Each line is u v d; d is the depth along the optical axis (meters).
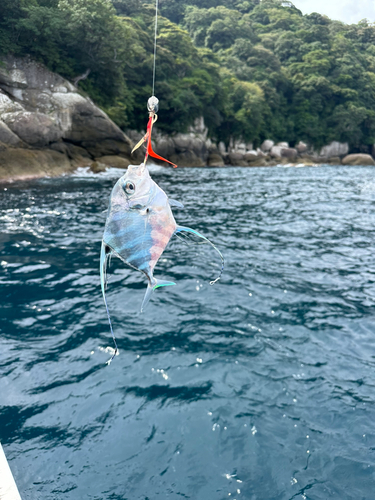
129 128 47.69
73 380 3.80
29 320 5.02
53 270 6.94
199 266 7.37
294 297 5.97
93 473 2.76
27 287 6.12
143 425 3.23
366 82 75.81
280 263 7.68
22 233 9.57
